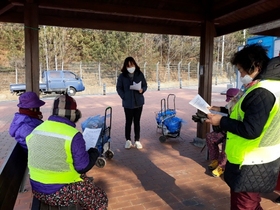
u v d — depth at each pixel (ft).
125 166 13.97
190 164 14.16
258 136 5.32
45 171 6.34
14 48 84.58
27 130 8.61
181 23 19.95
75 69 86.17
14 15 15.88
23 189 11.05
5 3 13.00
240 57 5.86
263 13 16.34
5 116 31.89
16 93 54.29
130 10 14.61
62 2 13.23
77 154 6.27
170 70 98.63
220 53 128.98
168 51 113.09
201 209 9.66
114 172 13.16
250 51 5.73
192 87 75.05
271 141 5.57
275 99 5.29
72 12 16.80
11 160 7.31
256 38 38.06
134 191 11.10
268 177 5.74
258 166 5.65
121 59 97.25
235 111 5.88
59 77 56.29
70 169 6.45
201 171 13.17
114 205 9.96
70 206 6.79
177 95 52.54
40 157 6.26
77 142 6.30
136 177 12.54
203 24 16.51
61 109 6.64
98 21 17.70
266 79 5.46
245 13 16.97
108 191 11.12
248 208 6.06
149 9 15.07
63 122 6.54
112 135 20.72
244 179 5.73
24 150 8.97
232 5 14.24
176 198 10.48
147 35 106.93
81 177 6.93
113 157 15.37
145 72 87.35
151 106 37.35
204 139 17.33
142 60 103.30
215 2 15.81
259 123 5.18
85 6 13.66
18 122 8.77
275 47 34.65
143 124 25.08
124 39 99.30
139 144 17.10
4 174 6.34
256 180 5.71
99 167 13.70
